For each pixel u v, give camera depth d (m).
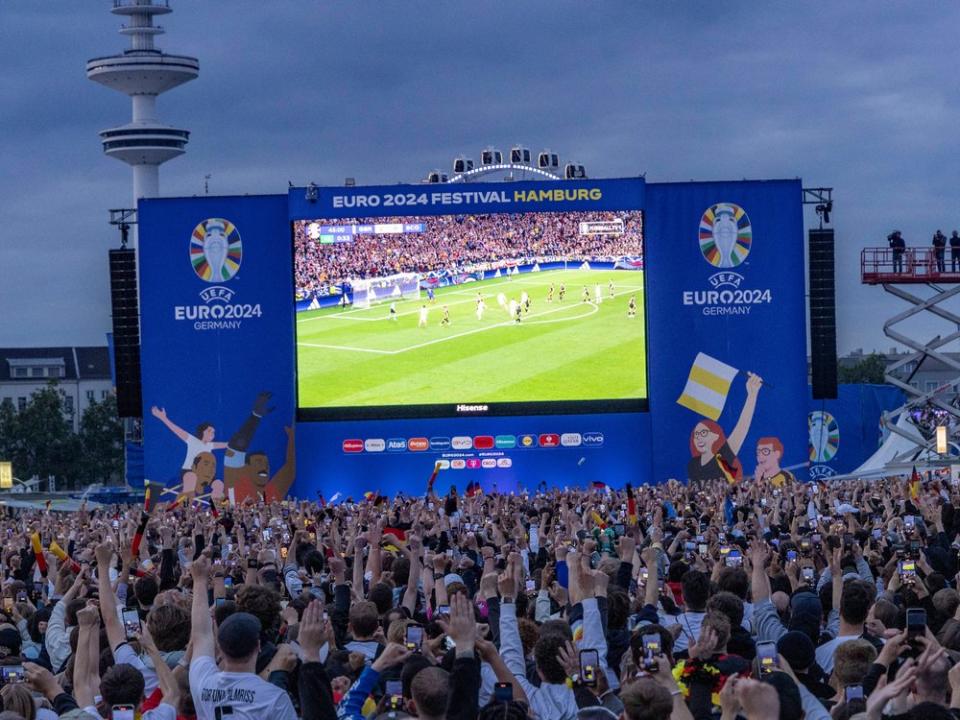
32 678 12.81
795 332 68.75
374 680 12.98
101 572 15.37
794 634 14.54
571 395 68.19
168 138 130.88
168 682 13.25
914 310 79.44
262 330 68.69
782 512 41.12
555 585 19.84
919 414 87.38
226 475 68.44
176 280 68.69
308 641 12.37
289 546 28.84
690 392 68.56
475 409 68.06
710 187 68.69
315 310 67.88
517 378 68.06
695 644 13.15
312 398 68.06
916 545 22.31
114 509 58.88
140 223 68.75
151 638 14.38
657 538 25.55
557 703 12.91
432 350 68.00
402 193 67.69
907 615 12.61
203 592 13.07
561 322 68.06
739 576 18.06
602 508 40.75
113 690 12.41
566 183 67.88
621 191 67.94
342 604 18.02
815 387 69.56
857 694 12.52
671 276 68.56
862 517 37.03
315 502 63.09
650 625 13.52
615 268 68.19
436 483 68.19
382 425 68.06
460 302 67.94
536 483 68.19
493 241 67.88
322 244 67.75
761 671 12.80
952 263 78.25
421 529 29.02
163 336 68.69
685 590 16.30
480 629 14.91
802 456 68.62
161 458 68.62
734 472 68.44
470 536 29.89
